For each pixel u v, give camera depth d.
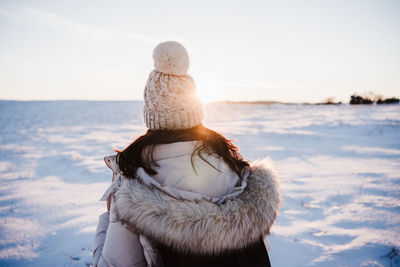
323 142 11.16
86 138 13.68
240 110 40.38
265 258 0.85
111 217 0.78
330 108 36.44
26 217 3.74
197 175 0.81
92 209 4.05
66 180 5.85
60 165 7.46
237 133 14.34
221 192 0.83
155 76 0.86
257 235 0.78
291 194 4.59
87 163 7.67
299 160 7.83
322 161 7.59
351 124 16.45
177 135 0.85
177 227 0.70
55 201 4.40
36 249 2.90
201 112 0.91
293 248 2.80
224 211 0.74
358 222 3.36
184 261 0.77
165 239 0.72
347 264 2.49
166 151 0.83
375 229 3.14
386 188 4.70
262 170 0.88
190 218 0.71
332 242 2.91
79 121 24.77
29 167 7.21
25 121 24.08
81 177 6.12
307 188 4.94
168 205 0.72
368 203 3.99
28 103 44.50
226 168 0.87
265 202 0.80
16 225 3.47
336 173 6.09
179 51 0.86
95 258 0.87
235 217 0.73
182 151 0.83
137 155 0.83
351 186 4.95
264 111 36.97
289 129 16.00
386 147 9.48
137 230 0.73
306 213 3.73
